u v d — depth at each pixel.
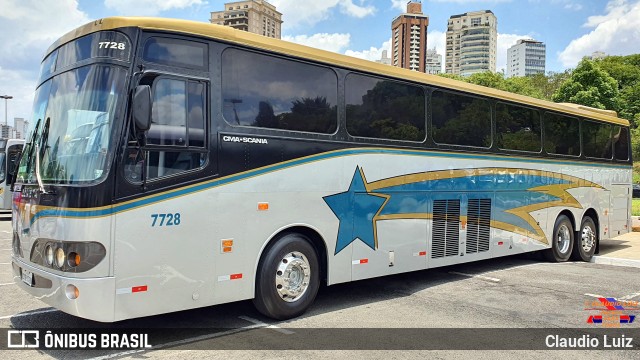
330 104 6.99
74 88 5.39
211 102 5.73
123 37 5.22
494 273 9.98
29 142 5.96
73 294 4.82
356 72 7.37
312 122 6.75
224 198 5.75
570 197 11.84
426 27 127.44
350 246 7.12
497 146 9.87
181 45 5.55
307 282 6.62
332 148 6.94
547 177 11.16
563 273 10.07
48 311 6.79
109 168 4.95
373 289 8.40
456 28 150.75
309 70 6.79
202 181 5.58
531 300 7.71
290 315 6.44
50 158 5.37
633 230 17.72
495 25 148.75
